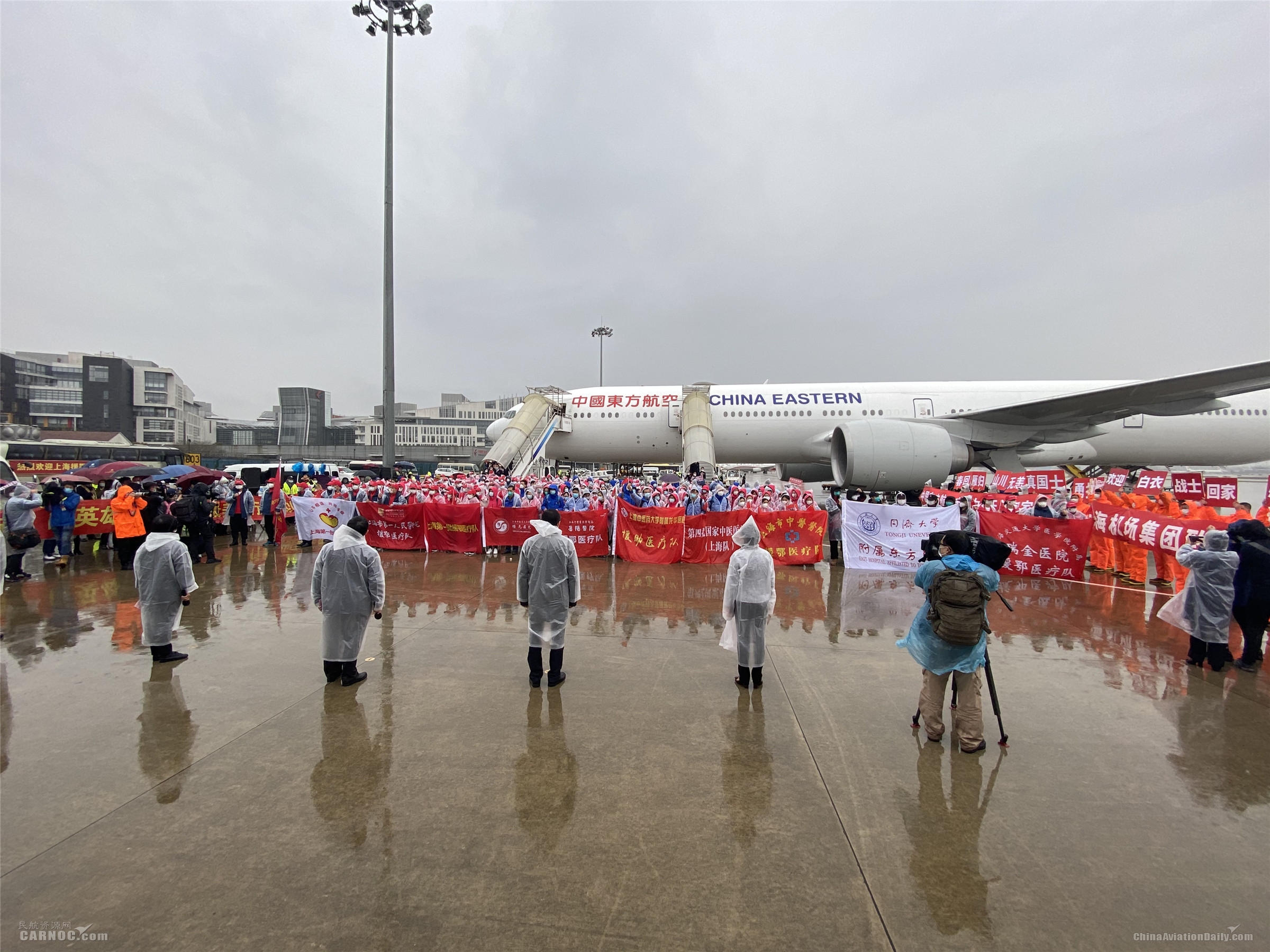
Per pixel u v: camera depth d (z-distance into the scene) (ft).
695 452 67.00
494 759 14.62
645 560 41.45
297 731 16.02
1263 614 21.02
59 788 13.14
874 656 22.58
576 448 80.33
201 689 18.81
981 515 39.27
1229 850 11.55
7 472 54.65
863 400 74.84
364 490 49.06
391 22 61.31
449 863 10.83
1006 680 20.39
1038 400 64.18
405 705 17.78
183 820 12.03
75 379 374.02
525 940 9.11
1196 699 18.88
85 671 20.25
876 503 46.70
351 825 11.92
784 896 10.13
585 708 17.66
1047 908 9.93
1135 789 13.71
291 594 31.19
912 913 9.78
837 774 14.16
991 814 12.64
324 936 9.14
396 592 32.35
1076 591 33.94
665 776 13.93
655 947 9.01
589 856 11.09
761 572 18.81
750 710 17.66
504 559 42.29
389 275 63.26
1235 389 53.16
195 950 8.82
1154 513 35.99
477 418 558.15
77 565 39.45
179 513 38.37
